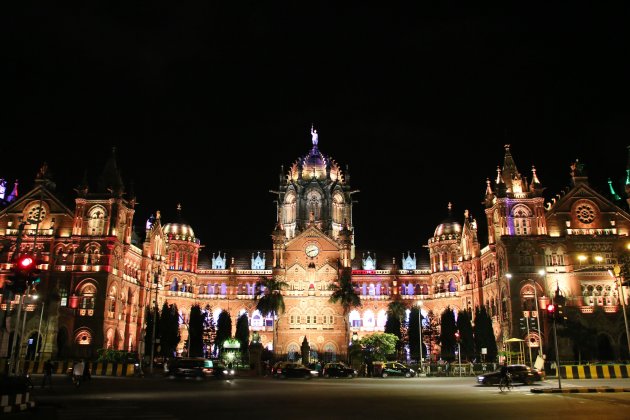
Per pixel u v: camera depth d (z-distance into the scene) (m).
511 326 99.00
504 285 104.06
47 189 110.44
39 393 43.50
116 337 106.88
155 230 126.31
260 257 144.62
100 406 33.56
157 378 68.31
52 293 94.19
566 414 29.22
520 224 106.75
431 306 133.75
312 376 76.19
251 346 92.06
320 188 146.62
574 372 67.31
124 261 111.50
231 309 135.12
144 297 118.81
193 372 65.12
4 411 28.61
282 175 154.62
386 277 138.00
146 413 29.83
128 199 115.00
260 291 120.81
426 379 75.38
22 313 91.62
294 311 130.00
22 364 69.75
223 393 44.50
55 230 107.12
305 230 134.75
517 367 58.25
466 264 126.06
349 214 149.38
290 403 35.97
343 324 127.94
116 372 74.12
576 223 106.06
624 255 83.56
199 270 138.75
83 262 103.88
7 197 124.06
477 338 99.75
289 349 128.38
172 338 105.00
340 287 123.88
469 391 49.00
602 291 102.06
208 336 117.00
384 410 31.78
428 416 28.72
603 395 42.34
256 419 27.33
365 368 89.62
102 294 101.69
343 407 33.53
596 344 94.38
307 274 132.38
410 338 111.44
